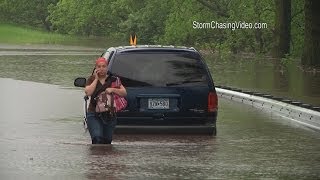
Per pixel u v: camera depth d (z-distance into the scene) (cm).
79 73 11944
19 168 3650
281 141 4781
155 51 4794
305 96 7919
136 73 4750
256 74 11669
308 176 3481
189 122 4772
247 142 4709
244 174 3522
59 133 5175
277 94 8144
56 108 6919
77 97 8025
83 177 3422
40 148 4347
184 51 4809
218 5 19438
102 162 3831
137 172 3553
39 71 12425
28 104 7256
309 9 12444
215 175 3491
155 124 4741
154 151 4241
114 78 4291
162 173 3531
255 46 18300
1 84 9656
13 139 4819
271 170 3641
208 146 4500
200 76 4788
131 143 4581
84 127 5366
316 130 5419
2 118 6091
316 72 12050
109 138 4372
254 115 6481
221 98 8238
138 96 4719
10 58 17038
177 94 4738
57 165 3738
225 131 5316
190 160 3931
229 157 4059
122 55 4778
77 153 4134
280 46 15900
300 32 16188
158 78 4753
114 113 4316
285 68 13275
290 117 6322
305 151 4325
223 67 13688
